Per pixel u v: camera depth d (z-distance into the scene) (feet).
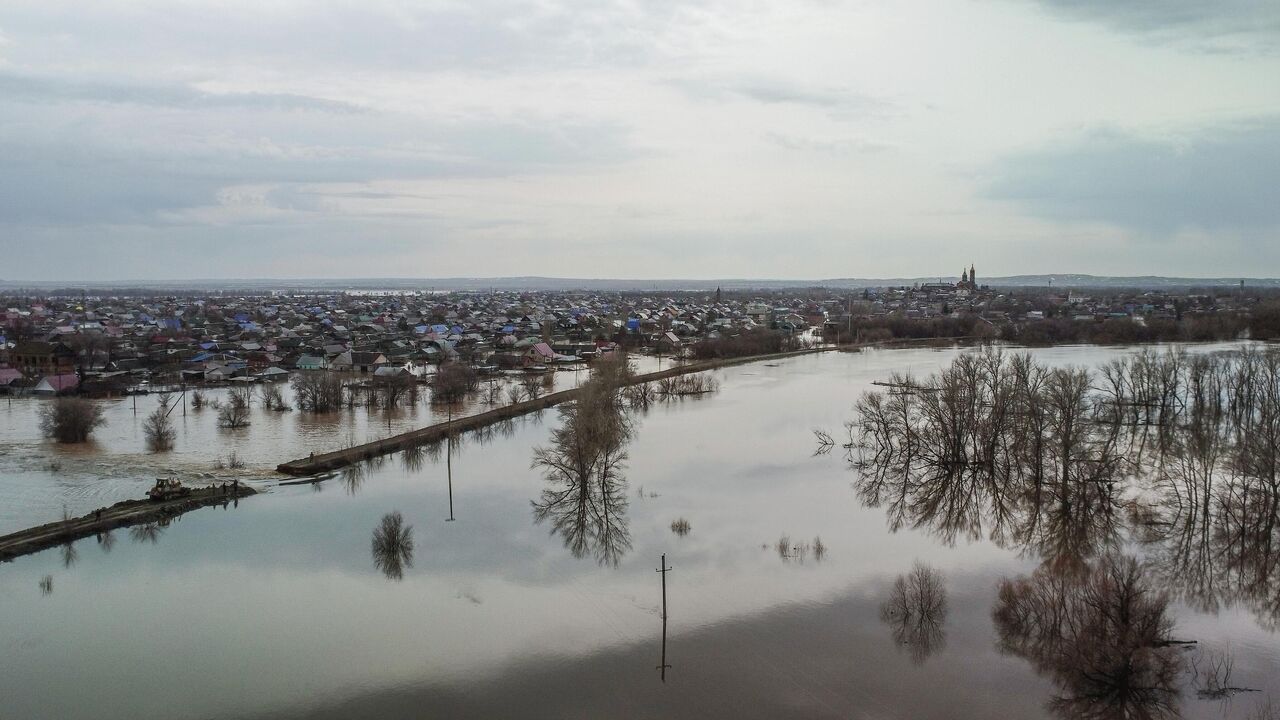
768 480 309.01
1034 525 254.88
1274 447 246.06
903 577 209.77
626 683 160.15
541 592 202.80
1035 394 362.74
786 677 161.68
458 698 155.43
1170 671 157.89
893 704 152.05
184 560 225.15
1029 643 172.96
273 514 267.18
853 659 168.25
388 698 155.63
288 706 153.28
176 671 165.89
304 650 173.78
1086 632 168.04
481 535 244.42
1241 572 213.87
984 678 160.15
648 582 208.23
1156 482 302.04
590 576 212.43
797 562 221.66
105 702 154.81
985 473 314.76
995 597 197.88
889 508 273.75
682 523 252.83
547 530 248.93
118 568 219.82
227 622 187.21
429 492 293.23
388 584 208.03
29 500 283.79
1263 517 238.07
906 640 175.94
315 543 238.27
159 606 195.62
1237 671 160.66
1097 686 154.92
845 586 205.26
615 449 316.19
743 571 215.51
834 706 151.64
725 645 174.91
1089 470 286.87
